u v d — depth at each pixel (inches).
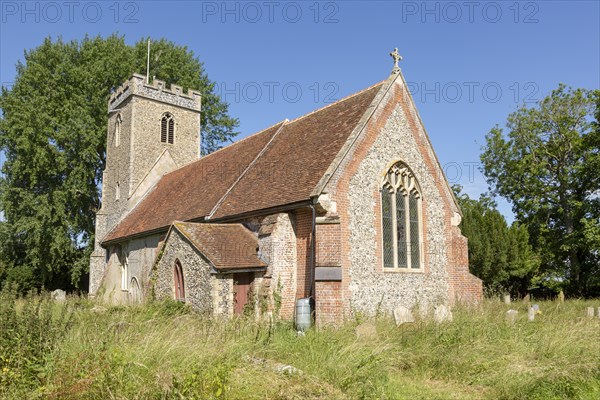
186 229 711.1
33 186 1462.8
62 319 375.6
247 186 835.4
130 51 1608.0
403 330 475.2
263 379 324.5
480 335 463.2
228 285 635.5
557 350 426.3
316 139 791.7
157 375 302.8
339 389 331.0
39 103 1414.9
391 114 746.8
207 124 1742.1
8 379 305.1
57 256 1475.1
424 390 354.3
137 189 1274.6
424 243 746.8
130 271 1117.7
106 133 1524.4
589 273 1369.3
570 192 1412.4
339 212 649.6
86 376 297.9
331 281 608.7
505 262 1311.5
